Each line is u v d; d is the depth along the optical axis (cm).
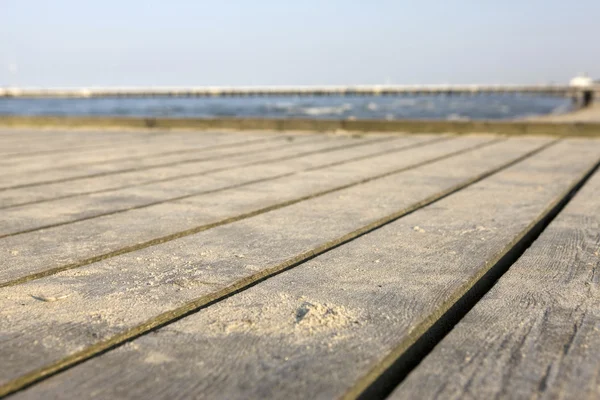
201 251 216
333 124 834
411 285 172
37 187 380
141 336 138
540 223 267
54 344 133
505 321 144
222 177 418
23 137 804
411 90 8412
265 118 874
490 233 237
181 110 5100
